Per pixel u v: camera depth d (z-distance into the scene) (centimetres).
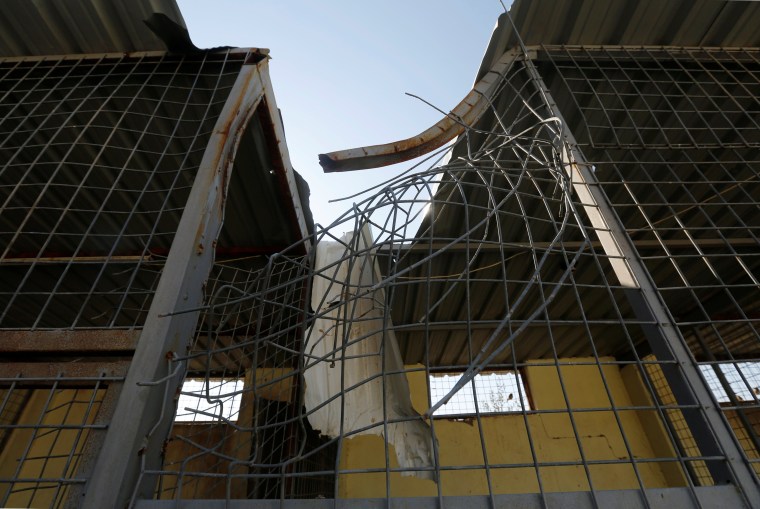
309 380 177
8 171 235
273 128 205
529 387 455
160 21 182
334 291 194
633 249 121
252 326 311
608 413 442
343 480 384
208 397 77
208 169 129
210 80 199
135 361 87
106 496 72
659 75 223
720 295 361
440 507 70
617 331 423
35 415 338
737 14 210
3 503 72
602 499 74
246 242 287
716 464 85
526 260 315
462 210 263
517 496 73
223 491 257
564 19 206
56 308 330
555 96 229
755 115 236
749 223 307
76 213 262
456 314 376
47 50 200
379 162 178
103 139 225
